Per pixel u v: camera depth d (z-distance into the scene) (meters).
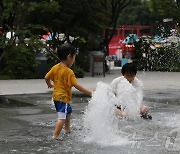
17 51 24.42
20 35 25.16
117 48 57.88
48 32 29.02
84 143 6.09
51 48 27.47
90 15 27.62
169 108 10.37
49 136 6.68
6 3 24.81
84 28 27.78
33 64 24.58
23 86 17.94
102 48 31.66
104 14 29.53
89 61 28.28
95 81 21.20
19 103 11.44
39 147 5.86
